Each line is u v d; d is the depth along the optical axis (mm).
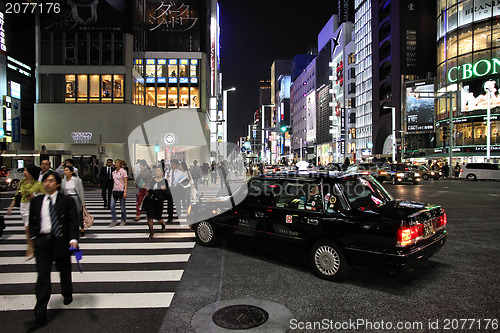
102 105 30906
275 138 145125
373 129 71250
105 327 3463
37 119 30641
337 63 89875
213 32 52375
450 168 34719
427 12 64312
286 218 5250
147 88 37438
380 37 69688
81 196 7414
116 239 7316
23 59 46656
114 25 31266
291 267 5410
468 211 11227
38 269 3539
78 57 31125
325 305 3967
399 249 4176
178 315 3729
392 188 20844
